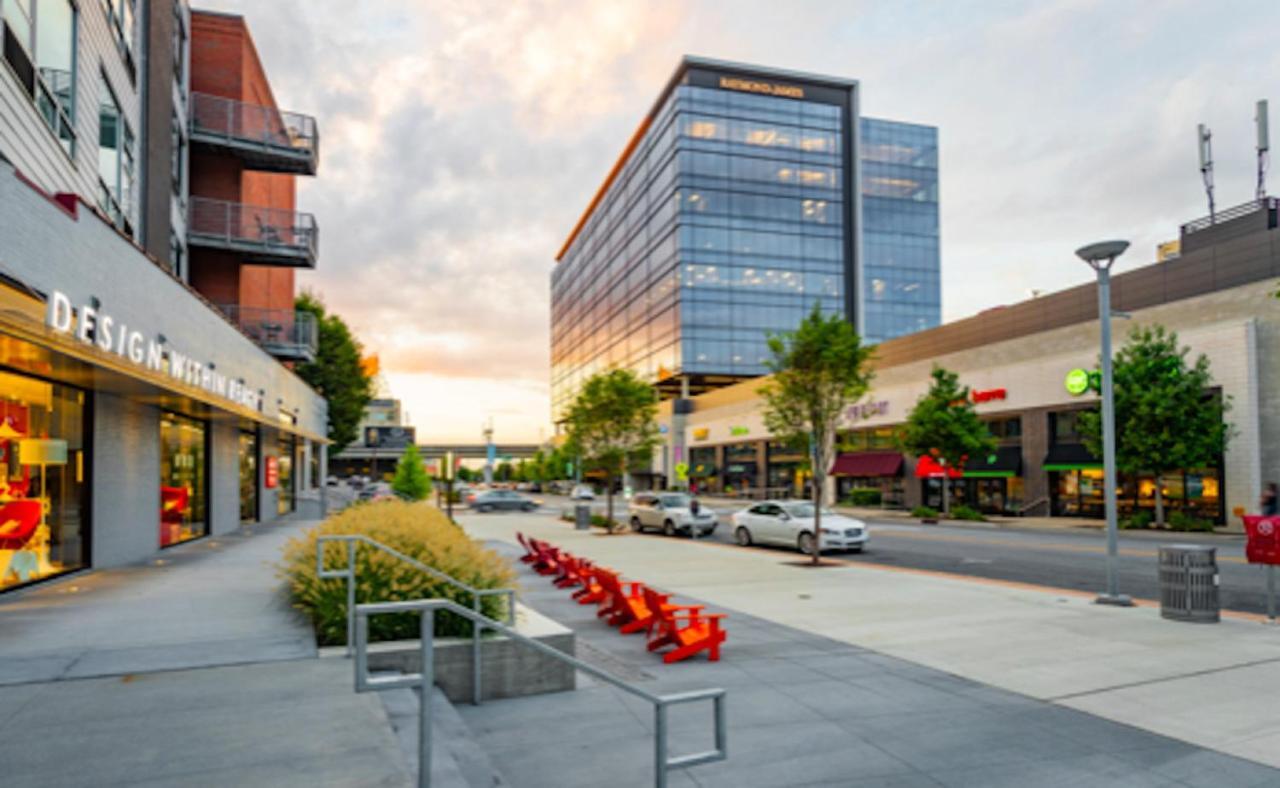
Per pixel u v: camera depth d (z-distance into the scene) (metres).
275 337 29.55
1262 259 27.75
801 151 76.00
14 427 9.66
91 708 4.86
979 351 40.66
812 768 5.21
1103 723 6.17
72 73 12.95
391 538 7.76
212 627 7.23
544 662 6.89
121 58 16.41
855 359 18.14
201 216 26.67
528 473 138.12
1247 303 27.66
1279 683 7.33
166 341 13.52
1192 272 30.38
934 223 82.38
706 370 70.81
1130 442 27.98
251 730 4.49
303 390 32.09
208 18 27.22
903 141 82.69
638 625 9.88
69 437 11.18
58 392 10.85
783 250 74.50
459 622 6.84
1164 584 10.64
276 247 26.53
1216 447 26.73
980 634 9.67
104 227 10.83
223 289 26.94
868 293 79.00
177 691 5.23
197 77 27.00
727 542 24.92
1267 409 26.80
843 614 11.15
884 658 8.42
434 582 6.96
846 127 78.25
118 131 16.30
